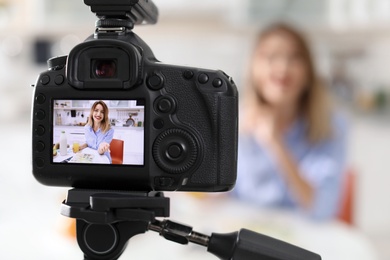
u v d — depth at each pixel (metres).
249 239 0.57
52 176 0.58
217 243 0.57
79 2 2.84
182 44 3.20
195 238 0.57
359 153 3.09
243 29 2.99
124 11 0.56
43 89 0.57
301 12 2.71
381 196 3.06
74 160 0.57
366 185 3.07
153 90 0.56
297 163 2.22
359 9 2.64
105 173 0.56
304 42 2.16
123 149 0.56
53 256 1.40
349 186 2.18
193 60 3.21
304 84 2.17
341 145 2.26
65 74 0.57
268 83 2.18
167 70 0.56
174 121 0.56
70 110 0.57
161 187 0.57
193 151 0.56
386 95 3.10
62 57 0.58
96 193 0.55
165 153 0.56
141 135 0.56
